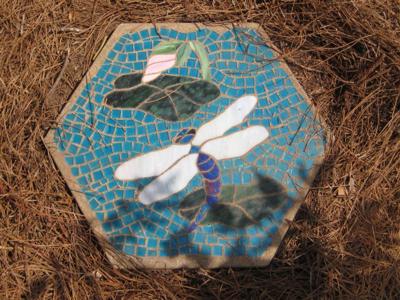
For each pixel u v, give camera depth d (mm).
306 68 800
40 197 722
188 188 715
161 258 689
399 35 786
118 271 693
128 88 762
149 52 781
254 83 763
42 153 742
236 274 696
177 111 749
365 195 720
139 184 718
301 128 744
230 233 696
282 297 688
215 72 769
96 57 782
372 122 763
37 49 795
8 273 688
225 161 725
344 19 793
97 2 830
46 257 697
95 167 728
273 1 819
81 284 687
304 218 717
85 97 759
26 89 771
